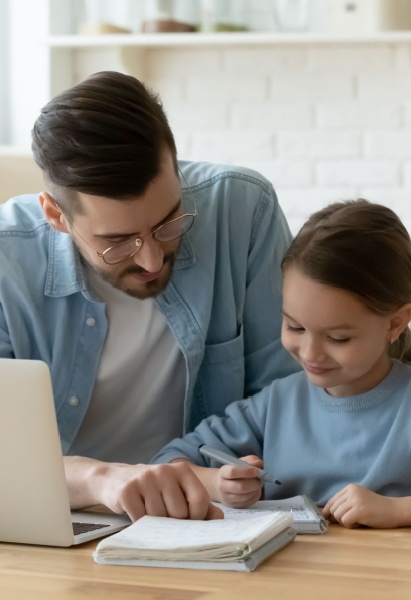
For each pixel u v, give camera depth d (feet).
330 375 5.21
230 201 6.18
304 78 12.40
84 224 5.12
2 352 5.78
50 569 3.97
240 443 5.79
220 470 5.20
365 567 3.88
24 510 4.35
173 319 5.97
